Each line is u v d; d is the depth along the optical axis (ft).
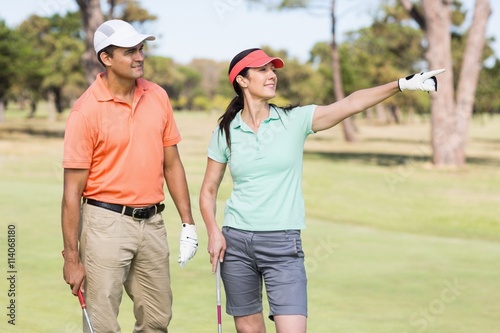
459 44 136.87
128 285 14.23
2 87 147.33
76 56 186.80
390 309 20.79
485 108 142.51
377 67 162.09
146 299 14.29
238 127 13.30
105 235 13.33
